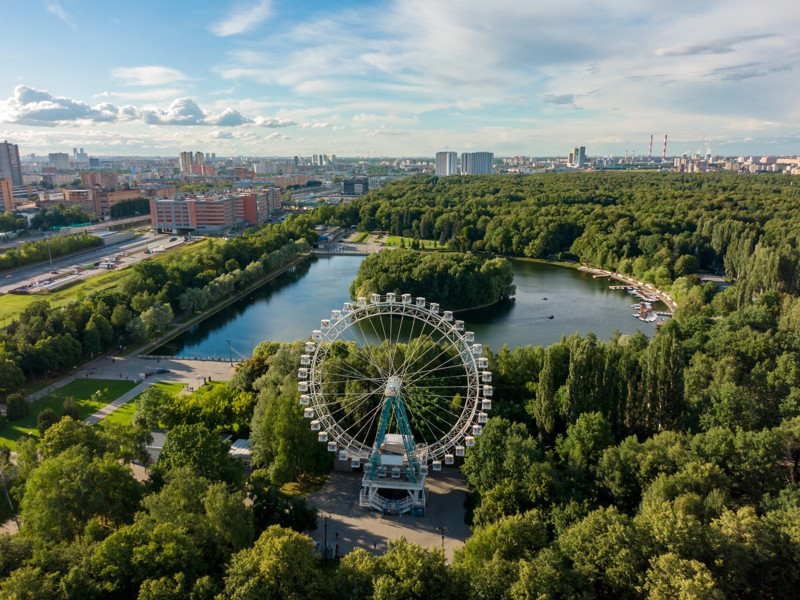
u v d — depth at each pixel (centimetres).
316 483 12938
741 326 18050
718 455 10600
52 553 8400
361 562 8225
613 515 8512
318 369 13062
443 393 14888
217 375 19150
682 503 8831
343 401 13450
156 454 13525
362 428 13525
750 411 12112
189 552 8362
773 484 10231
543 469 10531
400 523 11525
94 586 7881
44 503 9431
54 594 7700
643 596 7538
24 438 14038
